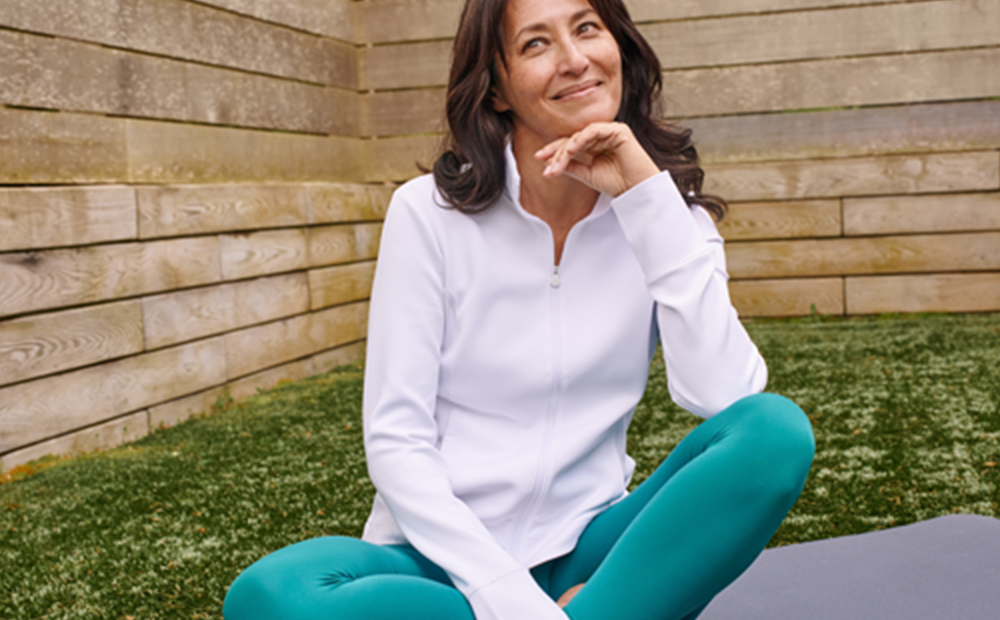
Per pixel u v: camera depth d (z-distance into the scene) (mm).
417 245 1212
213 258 3424
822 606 1566
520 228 1223
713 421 1094
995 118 4254
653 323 1282
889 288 4402
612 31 1269
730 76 4430
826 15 4324
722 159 4480
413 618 963
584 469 1241
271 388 3762
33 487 2535
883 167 4352
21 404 2684
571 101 1184
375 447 1146
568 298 1229
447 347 1233
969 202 4309
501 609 999
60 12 2816
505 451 1205
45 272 2727
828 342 3928
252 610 961
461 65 1227
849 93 4352
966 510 2045
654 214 1180
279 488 2480
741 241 4504
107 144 3006
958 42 4250
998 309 4332
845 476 2305
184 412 3301
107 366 2977
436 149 1379
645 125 1350
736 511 1004
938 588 1610
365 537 1253
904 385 3154
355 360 4371
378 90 4617
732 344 1165
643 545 1029
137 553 2051
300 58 4086
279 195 3789
